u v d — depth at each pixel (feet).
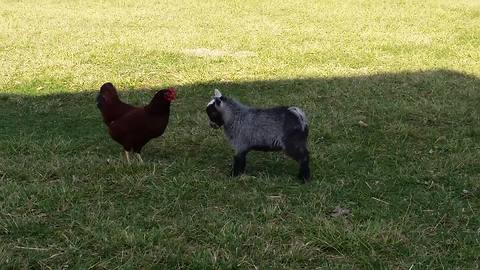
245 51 21.45
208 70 18.67
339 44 22.57
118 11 29.30
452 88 16.84
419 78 17.71
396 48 22.07
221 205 9.97
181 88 16.98
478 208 10.07
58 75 17.84
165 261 8.43
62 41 22.41
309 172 10.82
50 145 12.40
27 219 9.29
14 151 12.17
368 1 32.35
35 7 29.94
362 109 15.11
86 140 13.05
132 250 8.59
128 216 9.57
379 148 12.69
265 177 10.98
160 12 29.14
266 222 9.42
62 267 8.30
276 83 17.48
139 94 16.33
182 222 9.30
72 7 30.17
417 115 14.76
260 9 30.25
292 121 10.58
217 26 25.86
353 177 11.17
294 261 8.48
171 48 21.56
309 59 20.33
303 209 9.76
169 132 13.37
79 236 8.95
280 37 23.79
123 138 11.28
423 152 12.55
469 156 11.97
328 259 8.56
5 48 21.08
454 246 8.87
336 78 17.94
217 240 8.86
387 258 8.57
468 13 29.04
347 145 12.67
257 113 10.74
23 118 14.48
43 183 10.68
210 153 12.44
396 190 10.69
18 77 17.60
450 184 10.90
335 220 9.46
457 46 22.36
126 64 19.33
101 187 10.39
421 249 8.75
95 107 15.31
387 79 17.76
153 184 10.52
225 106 10.78
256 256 8.54
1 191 10.14
